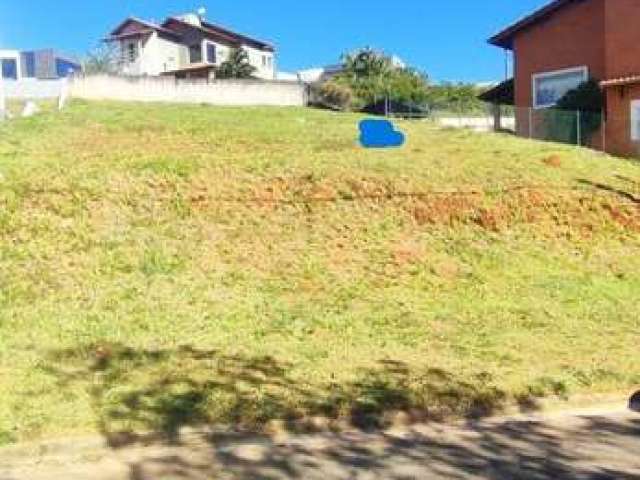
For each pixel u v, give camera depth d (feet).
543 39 96.48
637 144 79.30
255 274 34.60
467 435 22.59
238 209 40.14
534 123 83.51
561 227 43.32
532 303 34.65
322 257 36.76
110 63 181.78
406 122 69.87
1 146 48.70
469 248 39.70
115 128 59.26
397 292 34.42
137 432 21.01
